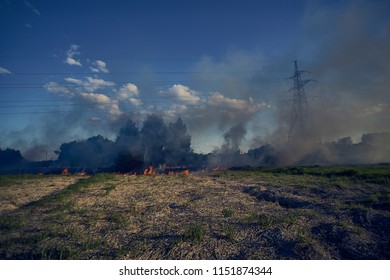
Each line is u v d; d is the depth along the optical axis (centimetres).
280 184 1991
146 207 1196
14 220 943
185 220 952
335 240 734
